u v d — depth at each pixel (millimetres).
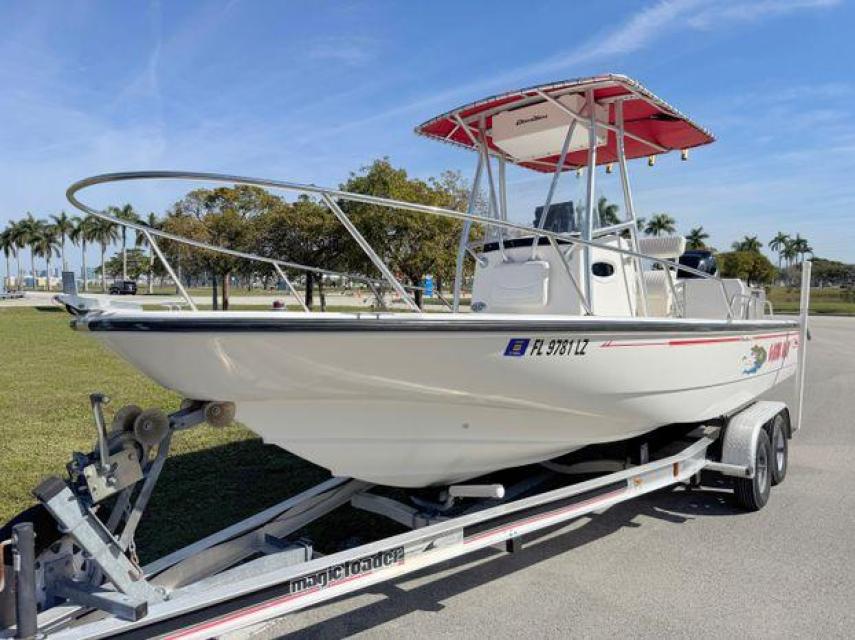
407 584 3676
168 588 2818
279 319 2602
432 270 16094
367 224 15445
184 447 6379
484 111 4973
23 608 2184
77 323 2564
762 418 4945
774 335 5594
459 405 3387
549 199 4648
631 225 4883
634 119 5430
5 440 6449
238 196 24781
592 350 3520
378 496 3877
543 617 3295
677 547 4180
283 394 2963
